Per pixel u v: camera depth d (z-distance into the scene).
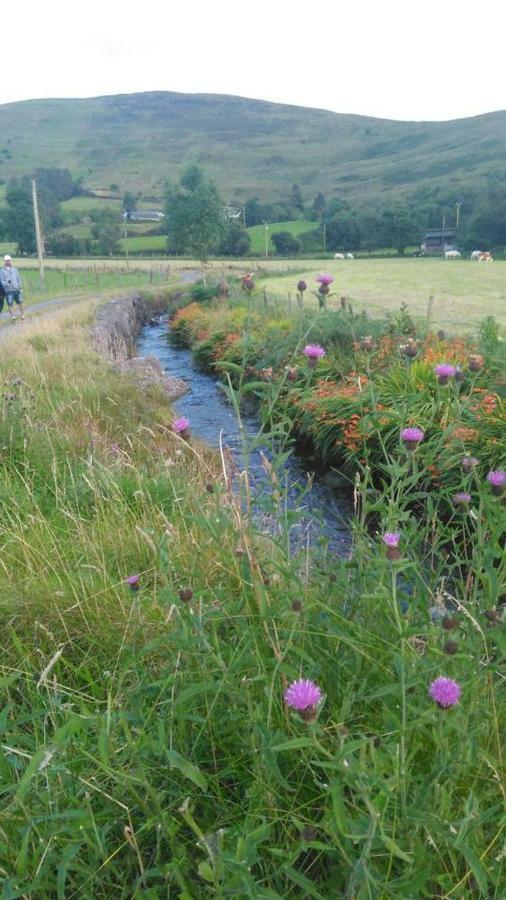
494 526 2.19
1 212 102.88
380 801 1.52
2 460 5.65
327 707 2.14
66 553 3.89
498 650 2.20
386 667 2.16
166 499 4.86
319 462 8.95
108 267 65.44
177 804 1.97
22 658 2.80
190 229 67.25
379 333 12.03
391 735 1.93
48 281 44.91
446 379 2.81
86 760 2.09
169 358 19.00
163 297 34.50
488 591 2.16
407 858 1.34
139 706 2.18
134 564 3.75
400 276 45.00
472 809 1.54
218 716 2.17
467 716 1.80
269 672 2.11
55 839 1.81
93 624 3.07
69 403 8.09
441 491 2.69
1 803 1.97
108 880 1.78
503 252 99.31
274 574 2.57
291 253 110.62
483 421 6.89
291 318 16.31
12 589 3.33
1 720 1.95
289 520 2.49
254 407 11.55
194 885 1.75
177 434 2.67
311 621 2.28
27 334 14.21
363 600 2.45
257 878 1.80
